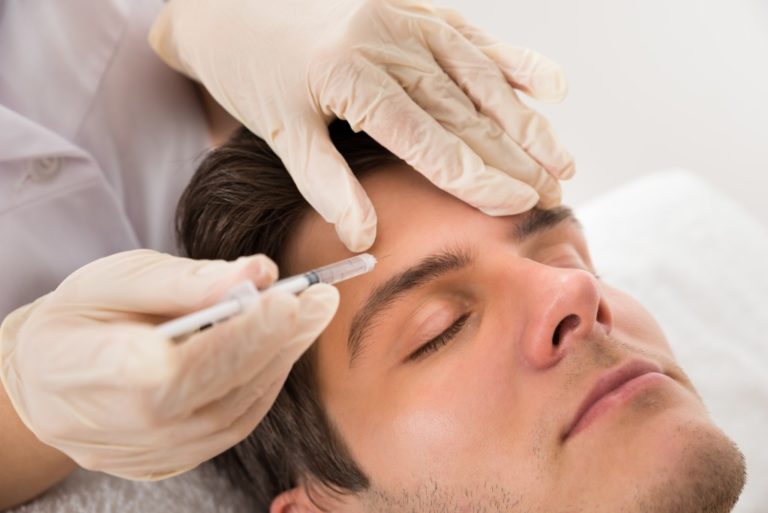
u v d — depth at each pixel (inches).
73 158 46.9
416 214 38.2
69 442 29.5
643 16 90.1
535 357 34.2
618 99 92.6
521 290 35.5
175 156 55.7
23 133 44.5
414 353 36.5
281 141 40.4
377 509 39.1
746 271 70.7
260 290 26.8
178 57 52.6
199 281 27.4
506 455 34.8
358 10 40.1
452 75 42.6
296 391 39.3
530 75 42.7
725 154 94.7
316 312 28.2
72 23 51.0
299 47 41.7
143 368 24.2
